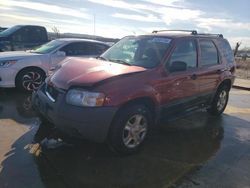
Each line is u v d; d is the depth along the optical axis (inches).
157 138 205.9
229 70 268.2
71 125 156.8
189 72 212.7
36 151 170.7
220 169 163.8
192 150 188.2
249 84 498.0
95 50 371.2
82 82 159.5
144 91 170.9
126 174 151.2
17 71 317.4
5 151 168.9
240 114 288.5
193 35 228.2
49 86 181.8
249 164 172.9
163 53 197.3
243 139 215.8
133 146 173.6
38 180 140.6
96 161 162.9
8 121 221.9
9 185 135.6
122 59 207.9
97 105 154.4
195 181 148.6
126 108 165.8
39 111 188.9
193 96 221.6
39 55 331.6
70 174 147.6
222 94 270.4
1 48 488.4
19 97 301.7
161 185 142.9
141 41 217.6
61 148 176.1
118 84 162.7
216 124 248.4
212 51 248.4
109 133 162.7
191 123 246.5
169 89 192.7
